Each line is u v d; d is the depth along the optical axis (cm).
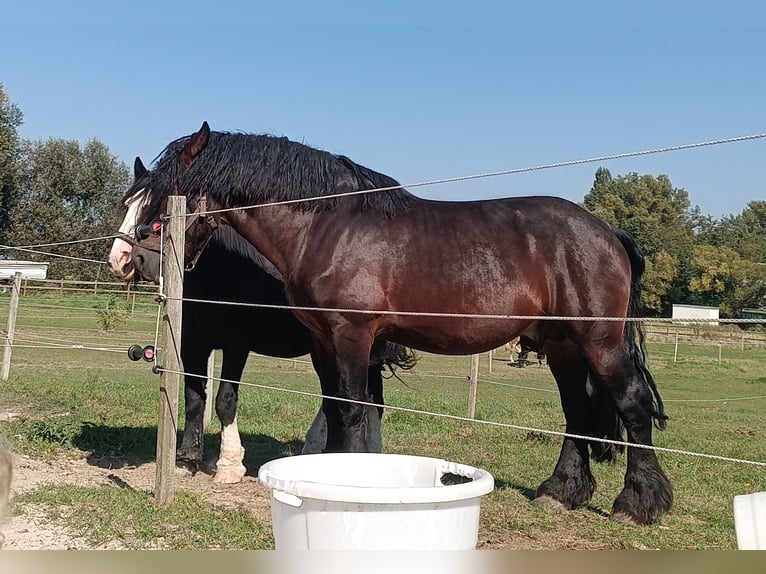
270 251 502
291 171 488
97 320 1992
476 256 467
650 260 4347
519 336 520
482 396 1353
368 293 462
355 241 471
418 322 470
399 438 818
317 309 464
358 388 466
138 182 518
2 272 1933
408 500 230
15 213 4678
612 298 473
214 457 676
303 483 237
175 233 472
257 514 479
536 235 476
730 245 5378
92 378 1178
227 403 581
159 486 470
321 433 653
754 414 1238
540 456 730
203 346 598
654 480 482
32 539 386
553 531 468
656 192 5297
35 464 582
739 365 2270
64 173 4775
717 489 612
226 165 490
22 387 1025
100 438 689
